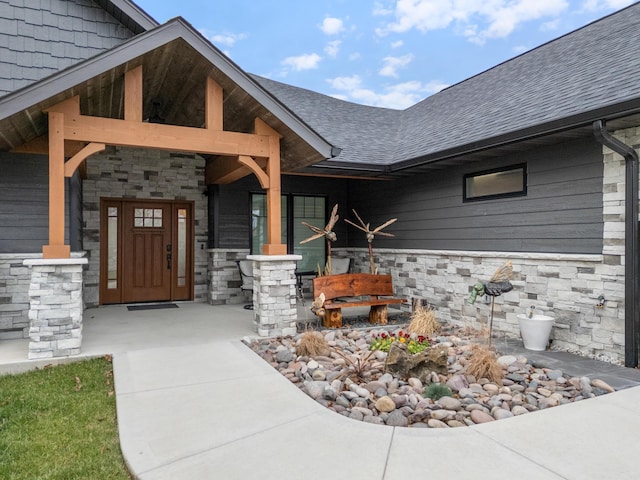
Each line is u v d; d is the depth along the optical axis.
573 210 5.42
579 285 5.34
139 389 3.98
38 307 4.80
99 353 5.07
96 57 4.63
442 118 8.78
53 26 6.51
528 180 5.99
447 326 7.04
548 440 3.02
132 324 6.77
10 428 3.29
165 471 2.64
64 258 4.88
